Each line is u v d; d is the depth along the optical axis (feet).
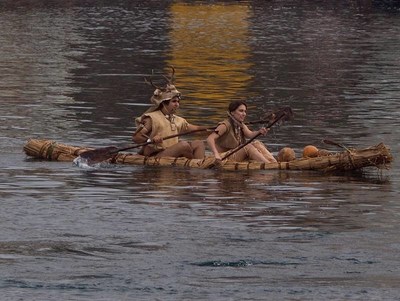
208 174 103.50
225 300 61.57
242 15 378.53
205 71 202.90
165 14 378.12
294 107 154.61
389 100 163.32
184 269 68.13
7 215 83.10
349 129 134.62
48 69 202.08
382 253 72.23
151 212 84.94
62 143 121.80
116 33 295.28
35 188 95.20
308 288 64.08
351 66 215.10
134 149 119.75
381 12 400.26
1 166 107.24
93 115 145.07
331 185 97.71
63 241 74.95
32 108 150.71
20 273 66.80
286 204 88.58
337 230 79.00
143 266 68.80
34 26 313.73
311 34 302.04
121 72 199.72
